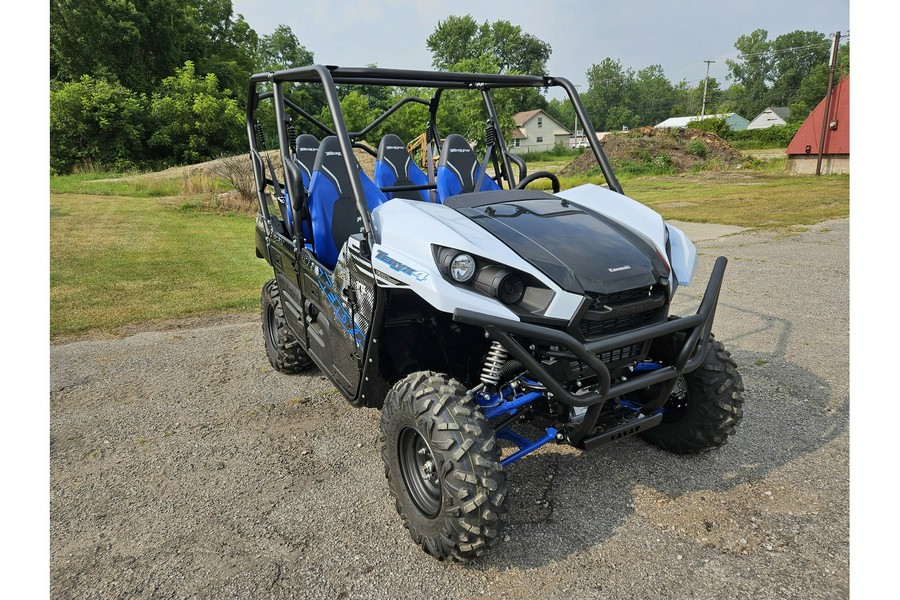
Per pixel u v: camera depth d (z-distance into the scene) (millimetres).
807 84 79750
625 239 2660
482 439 2211
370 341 2617
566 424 2484
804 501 2686
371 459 3230
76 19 30500
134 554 2508
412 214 2594
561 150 61250
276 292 4371
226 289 7117
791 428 3330
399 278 2330
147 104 29406
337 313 2971
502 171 4195
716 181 21156
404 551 2477
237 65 37875
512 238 2475
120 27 31359
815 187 16953
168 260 8781
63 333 5578
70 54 31453
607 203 3025
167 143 28188
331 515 2742
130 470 3186
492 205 2881
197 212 14125
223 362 4773
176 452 3365
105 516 2781
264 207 4449
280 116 3459
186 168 21219
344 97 35250
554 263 2350
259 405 3955
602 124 101625
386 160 4297
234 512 2789
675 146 28922
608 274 2371
